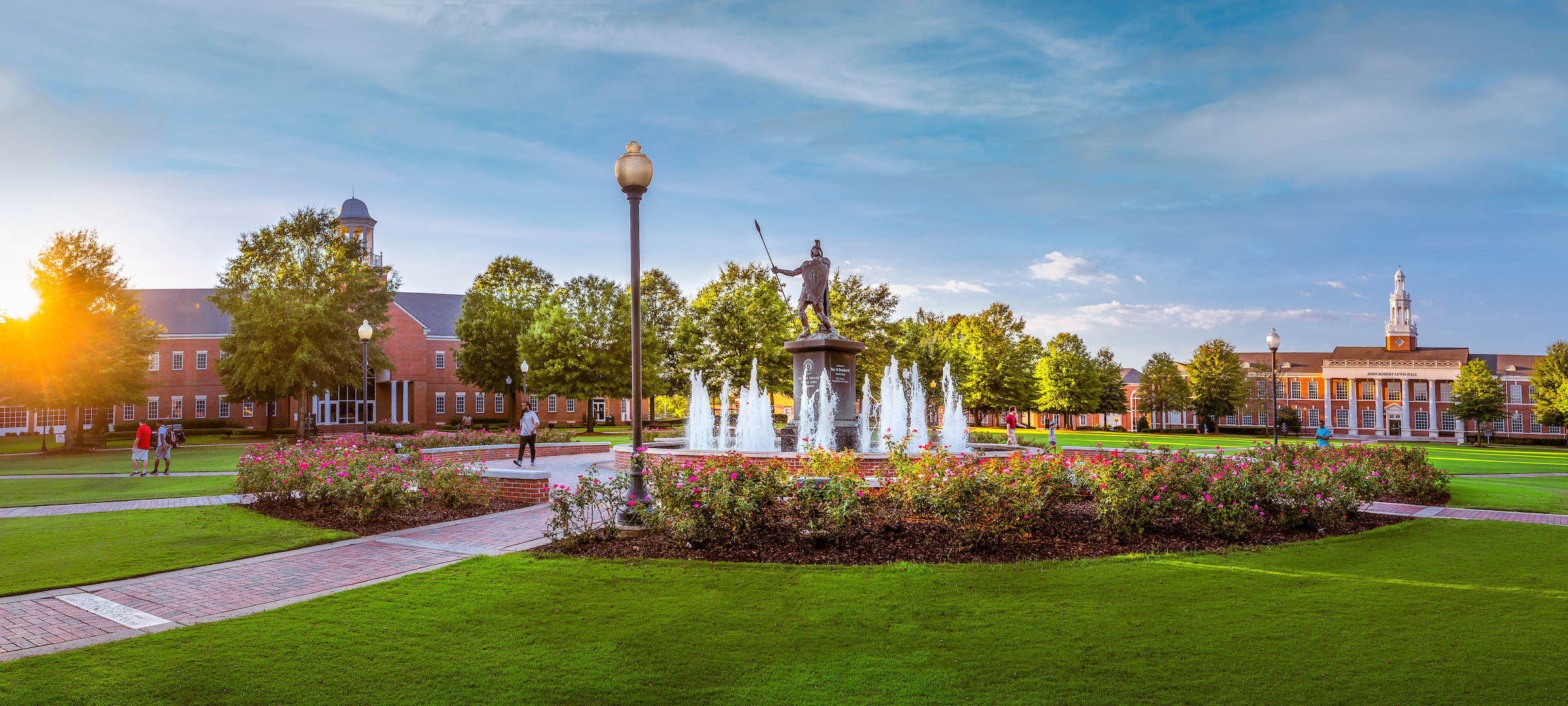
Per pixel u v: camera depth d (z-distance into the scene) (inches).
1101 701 203.6
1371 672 221.1
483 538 420.8
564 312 1974.7
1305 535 409.7
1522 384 3395.7
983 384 2485.2
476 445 909.2
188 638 253.4
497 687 213.8
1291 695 206.4
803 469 476.4
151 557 377.7
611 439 1339.8
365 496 480.7
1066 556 355.9
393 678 220.1
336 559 372.5
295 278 1710.1
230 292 1716.3
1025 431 2338.8
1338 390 3629.4
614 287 2108.8
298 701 204.5
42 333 1421.0
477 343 2225.6
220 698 206.7
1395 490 579.8
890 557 352.5
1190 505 398.9
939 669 225.1
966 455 476.7
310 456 561.6
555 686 214.4
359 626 265.3
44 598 305.6
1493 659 230.2
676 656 237.0
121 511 535.2
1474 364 2773.1
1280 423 3112.7
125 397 1503.4
